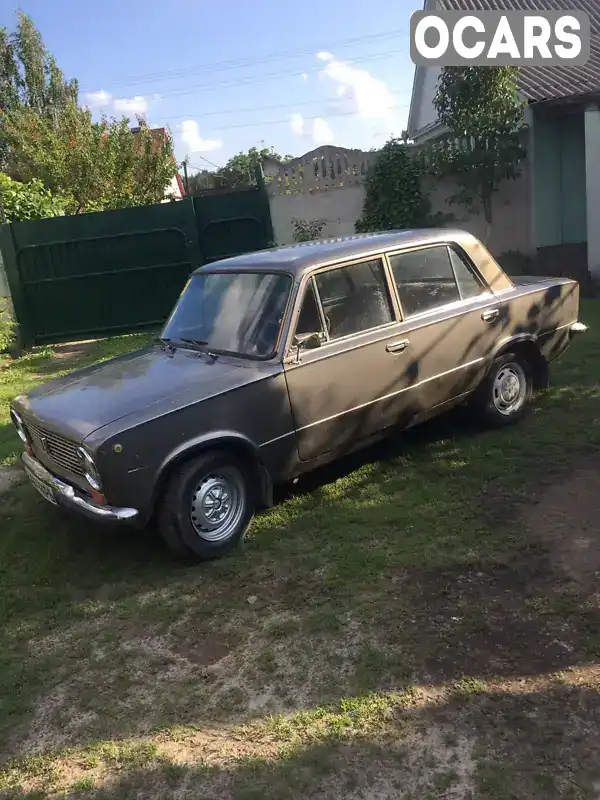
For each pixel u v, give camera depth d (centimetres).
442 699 285
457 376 529
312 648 327
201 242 1223
